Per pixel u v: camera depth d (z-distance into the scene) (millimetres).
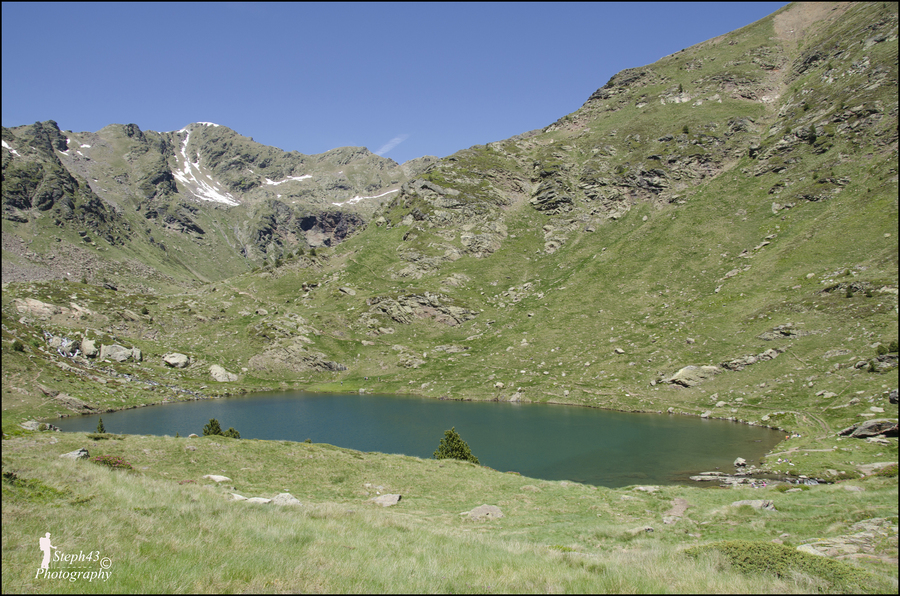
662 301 139250
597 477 61062
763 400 87250
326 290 194750
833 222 128375
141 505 21922
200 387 133375
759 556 18344
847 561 20094
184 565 14422
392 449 77375
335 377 148500
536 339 141750
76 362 126250
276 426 94062
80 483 23953
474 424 93312
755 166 178125
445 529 28594
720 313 119500
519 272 187750
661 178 197500
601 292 154625
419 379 136875
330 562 16266
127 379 128000
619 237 184250
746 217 157875
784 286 116500
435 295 176000
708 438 76438
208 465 42844
